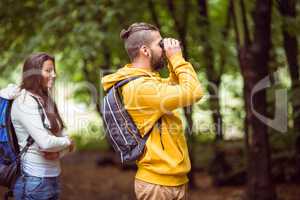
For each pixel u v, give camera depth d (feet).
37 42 19.10
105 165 33.55
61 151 10.49
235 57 24.07
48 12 18.53
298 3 20.35
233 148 23.41
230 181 23.32
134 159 9.23
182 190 9.39
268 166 16.88
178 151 9.27
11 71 21.90
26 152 10.17
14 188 10.34
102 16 19.57
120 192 23.84
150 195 9.18
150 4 20.71
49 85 10.48
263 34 16.55
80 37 18.40
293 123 20.47
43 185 10.21
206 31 21.58
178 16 21.93
